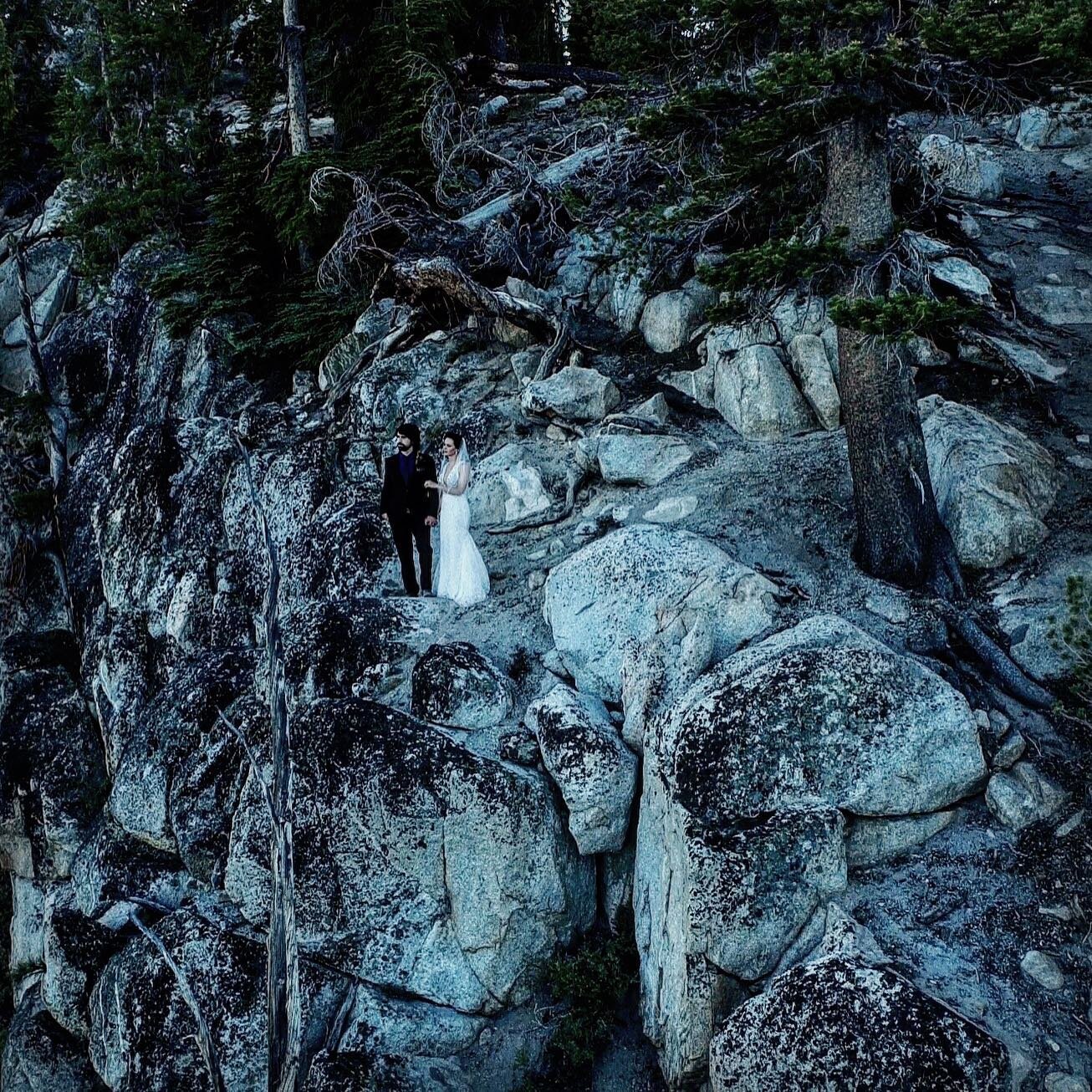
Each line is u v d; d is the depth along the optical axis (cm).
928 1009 791
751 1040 852
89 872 1509
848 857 957
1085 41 1010
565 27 2948
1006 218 1820
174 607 1766
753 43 1217
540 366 1678
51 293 3081
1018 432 1316
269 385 2138
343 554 1500
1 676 2194
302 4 2195
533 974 1077
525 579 1372
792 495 1335
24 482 2567
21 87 3456
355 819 1109
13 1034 1596
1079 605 1070
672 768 988
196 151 2803
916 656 1065
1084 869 908
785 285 1183
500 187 2009
